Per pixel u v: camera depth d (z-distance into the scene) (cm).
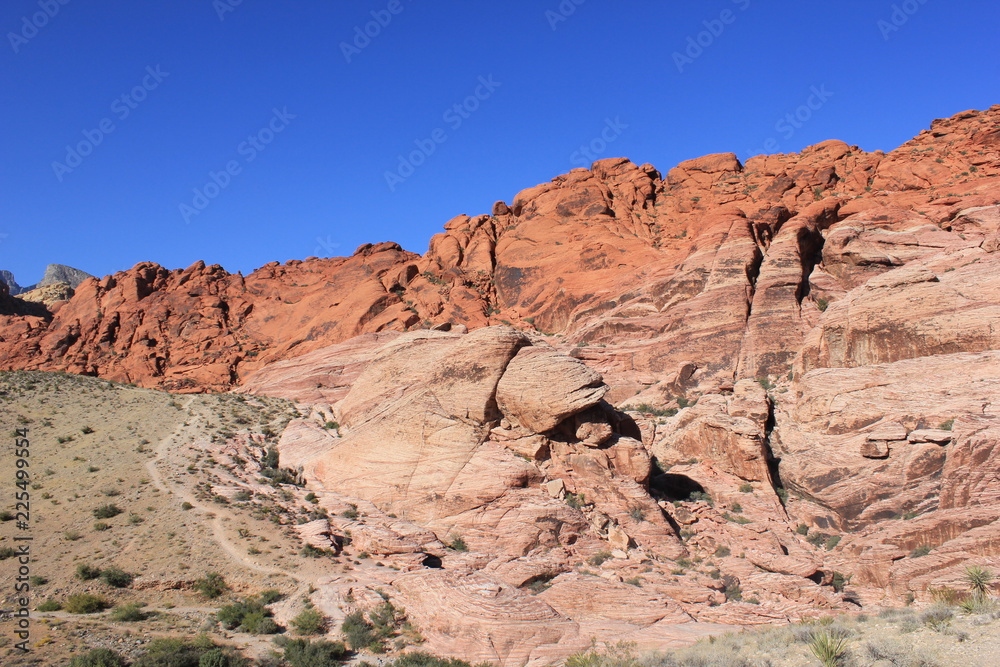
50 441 4234
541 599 2719
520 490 3459
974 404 3512
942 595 2734
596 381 3644
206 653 2131
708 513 3628
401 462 3734
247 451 4294
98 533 3127
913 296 4184
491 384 3781
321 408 4969
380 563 3041
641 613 2661
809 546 3516
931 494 3359
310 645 2298
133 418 4709
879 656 1616
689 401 4850
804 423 4119
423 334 4691
